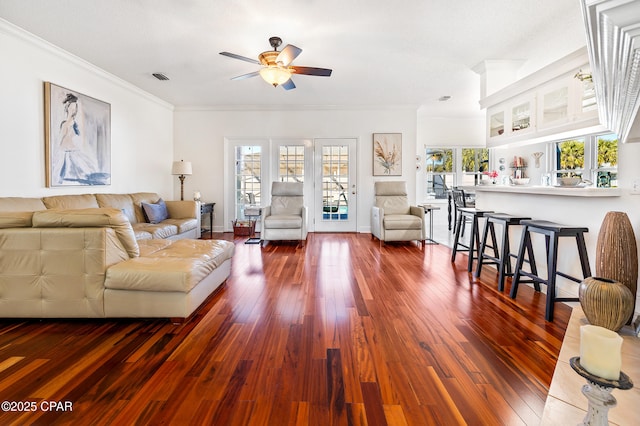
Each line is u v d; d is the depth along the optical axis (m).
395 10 2.75
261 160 6.31
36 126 3.38
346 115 6.23
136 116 5.12
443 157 7.69
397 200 5.65
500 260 2.97
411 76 4.47
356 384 1.56
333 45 3.45
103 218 2.23
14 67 3.14
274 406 1.40
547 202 2.93
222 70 4.23
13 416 1.32
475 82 4.75
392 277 3.36
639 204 2.11
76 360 1.75
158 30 3.12
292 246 5.04
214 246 2.98
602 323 1.85
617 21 0.82
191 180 6.34
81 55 3.75
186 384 1.55
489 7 2.71
